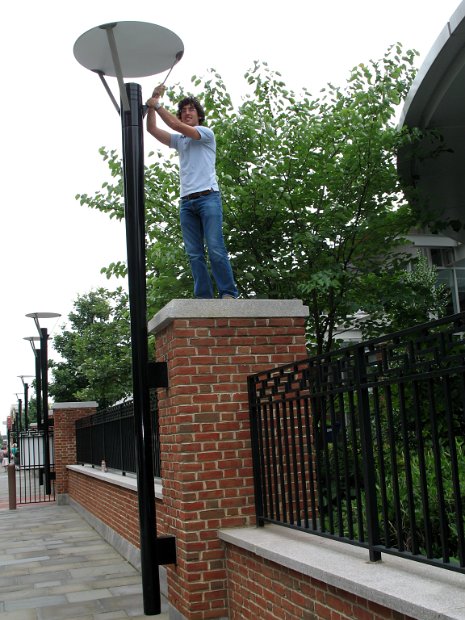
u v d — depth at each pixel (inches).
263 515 218.4
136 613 273.0
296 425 238.8
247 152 318.3
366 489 153.3
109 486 459.5
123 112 227.3
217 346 229.8
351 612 142.2
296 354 236.7
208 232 236.2
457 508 121.3
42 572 367.2
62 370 1234.6
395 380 140.6
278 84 341.4
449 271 542.9
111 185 346.3
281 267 322.7
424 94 244.7
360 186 323.9
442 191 337.7
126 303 980.6
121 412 444.5
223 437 224.5
